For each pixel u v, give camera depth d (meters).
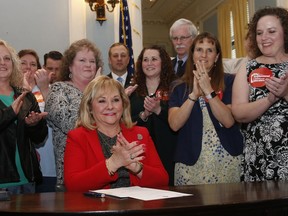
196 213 1.44
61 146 2.75
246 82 2.56
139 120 3.15
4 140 2.60
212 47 2.88
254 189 1.81
